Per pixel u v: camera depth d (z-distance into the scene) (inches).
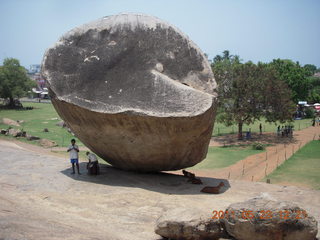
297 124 1683.1
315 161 802.2
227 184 443.2
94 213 296.2
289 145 1106.1
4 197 309.9
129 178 417.1
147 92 341.1
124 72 360.5
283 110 1216.2
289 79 1962.4
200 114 326.3
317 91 2378.2
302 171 703.7
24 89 2223.2
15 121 1449.3
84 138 406.6
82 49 383.9
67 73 373.1
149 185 398.0
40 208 294.7
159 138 352.2
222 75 1209.4
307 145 1045.2
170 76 364.5
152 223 279.3
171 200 344.2
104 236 228.1
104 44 381.1
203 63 376.5
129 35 378.9
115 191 362.3
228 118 1190.3
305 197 391.5
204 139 376.5
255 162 848.3
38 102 2815.0
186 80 366.6
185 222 227.0
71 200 327.6
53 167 463.2
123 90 349.4
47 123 1494.8
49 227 229.5
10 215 241.9
